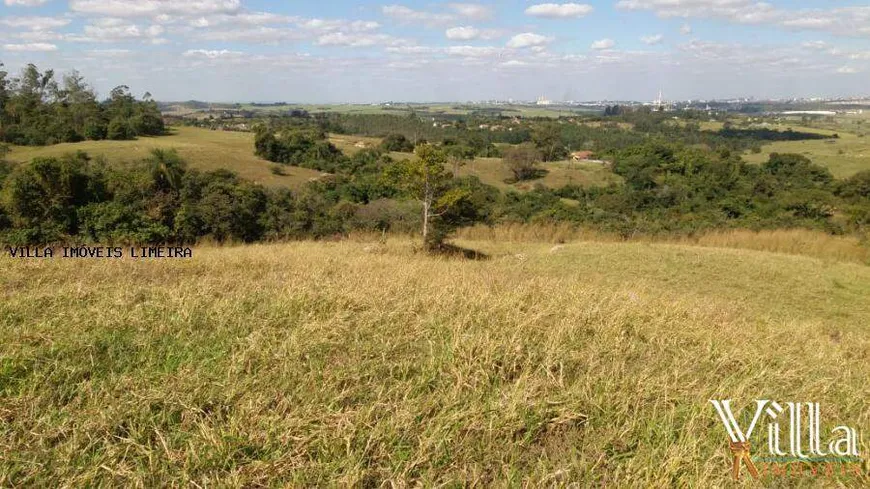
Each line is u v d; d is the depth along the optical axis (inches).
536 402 135.5
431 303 218.2
